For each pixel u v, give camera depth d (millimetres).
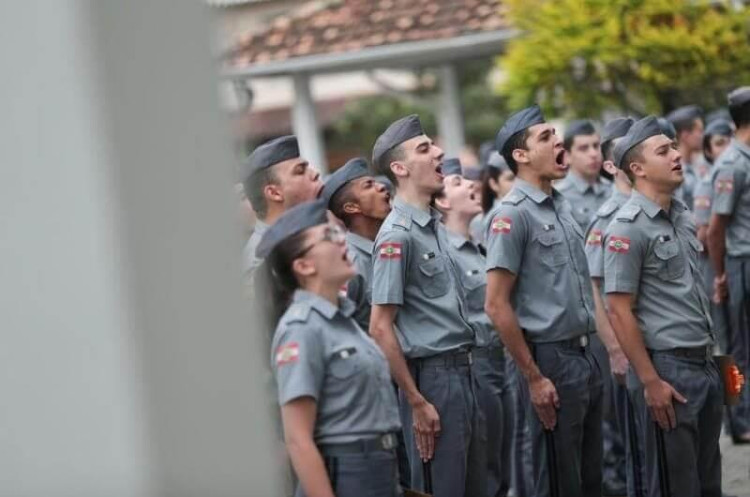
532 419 15539
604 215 17641
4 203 5078
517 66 35094
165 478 5230
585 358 15555
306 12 48156
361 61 45188
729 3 34219
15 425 5121
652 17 34000
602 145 19094
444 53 44906
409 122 14742
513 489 18500
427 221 14656
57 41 5105
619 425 18016
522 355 15281
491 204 21531
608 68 34531
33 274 5105
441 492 14430
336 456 10383
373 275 14391
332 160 78812
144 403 5184
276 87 76562
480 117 71875
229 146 5500
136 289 5188
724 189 21312
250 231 13969
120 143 5188
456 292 14750
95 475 5152
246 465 5520
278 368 10219
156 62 5289
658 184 15008
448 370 14539
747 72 33875
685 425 14961
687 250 15156
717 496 15531
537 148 15453
